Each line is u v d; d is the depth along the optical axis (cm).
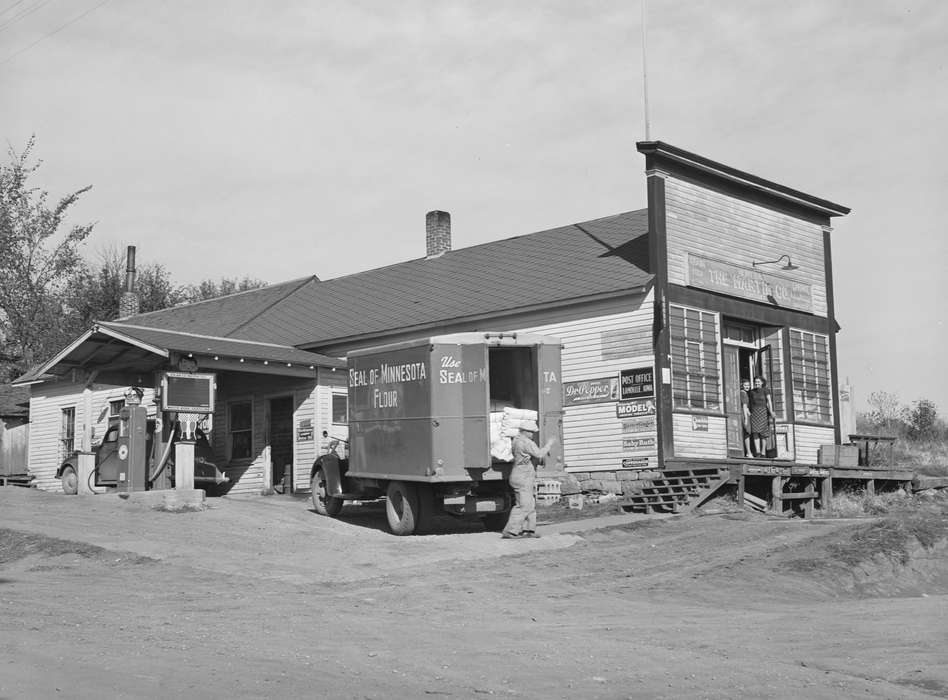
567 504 2450
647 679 815
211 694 717
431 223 3597
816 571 1515
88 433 3275
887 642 1003
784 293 2803
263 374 2794
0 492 2416
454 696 737
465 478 1869
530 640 1000
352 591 1364
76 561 1599
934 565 1653
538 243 3186
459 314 2730
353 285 3519
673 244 2484
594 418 2486
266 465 2880
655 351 2392
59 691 714
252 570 1517
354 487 2167
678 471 2355
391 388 1983
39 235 5497
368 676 802
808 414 2822
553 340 1948
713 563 1584
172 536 1791
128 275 4875
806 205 2892
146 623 1078
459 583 1423
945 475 3088
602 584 1440
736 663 891
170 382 2266
